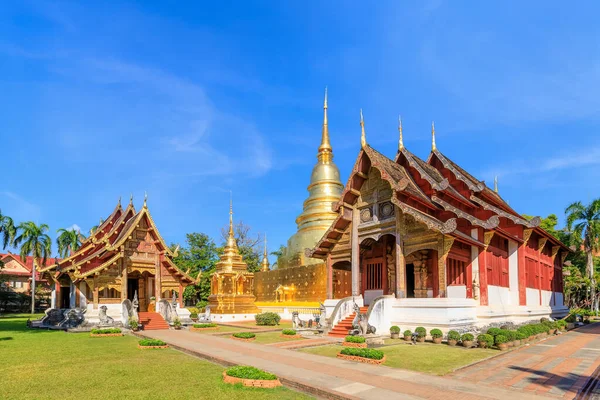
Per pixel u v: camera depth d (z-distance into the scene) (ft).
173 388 35.68
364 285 95.09
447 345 64.03
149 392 34.37
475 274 81.41
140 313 102.22
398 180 76.95
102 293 105.09
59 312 105.40
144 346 60.90
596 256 191.11
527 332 69.31
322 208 145.89
